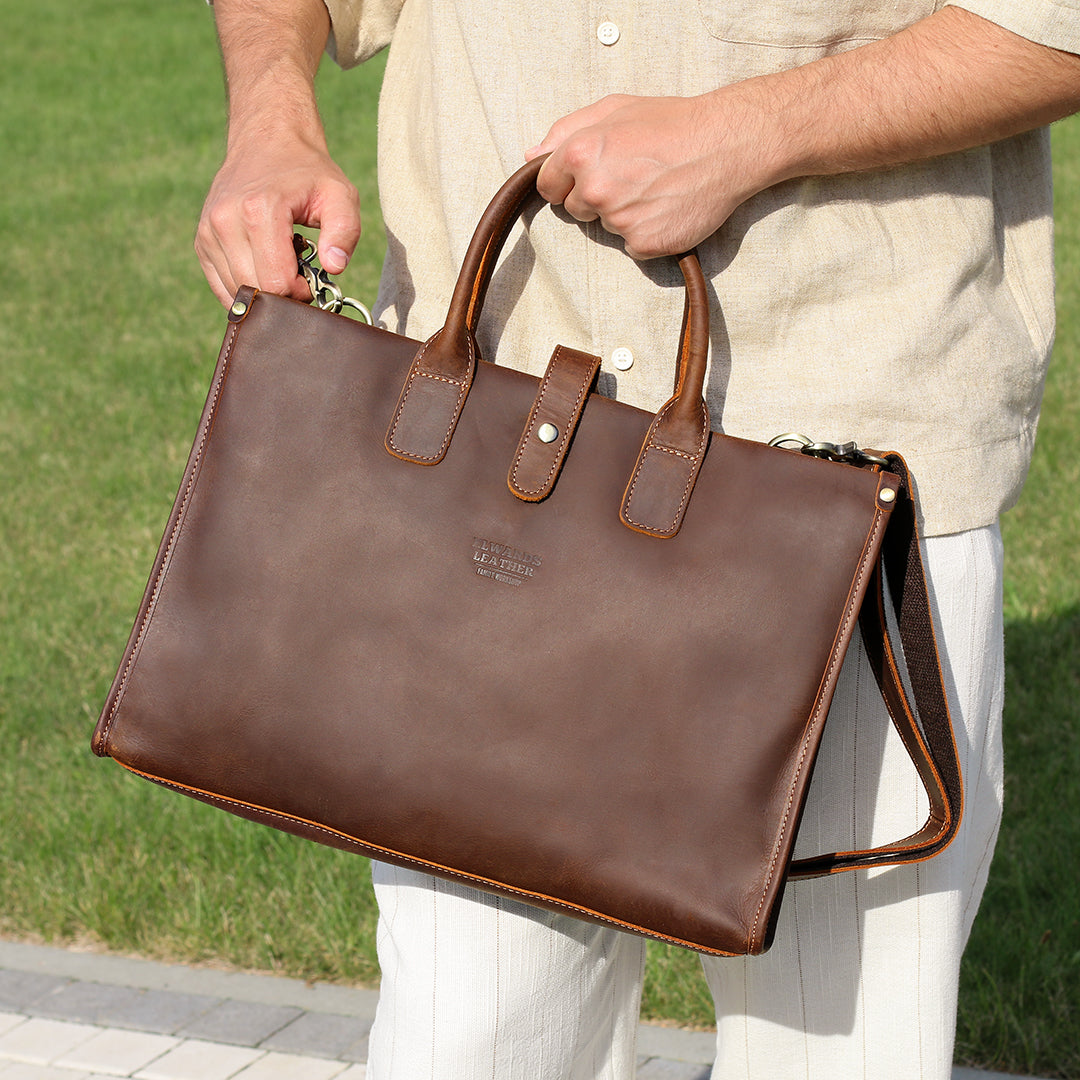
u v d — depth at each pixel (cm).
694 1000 316
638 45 173
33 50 1916
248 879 365
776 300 173
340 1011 328
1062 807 371
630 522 167
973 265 178
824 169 166
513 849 168
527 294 184
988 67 157
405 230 196
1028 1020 300
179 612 176
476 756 169
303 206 183
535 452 169
